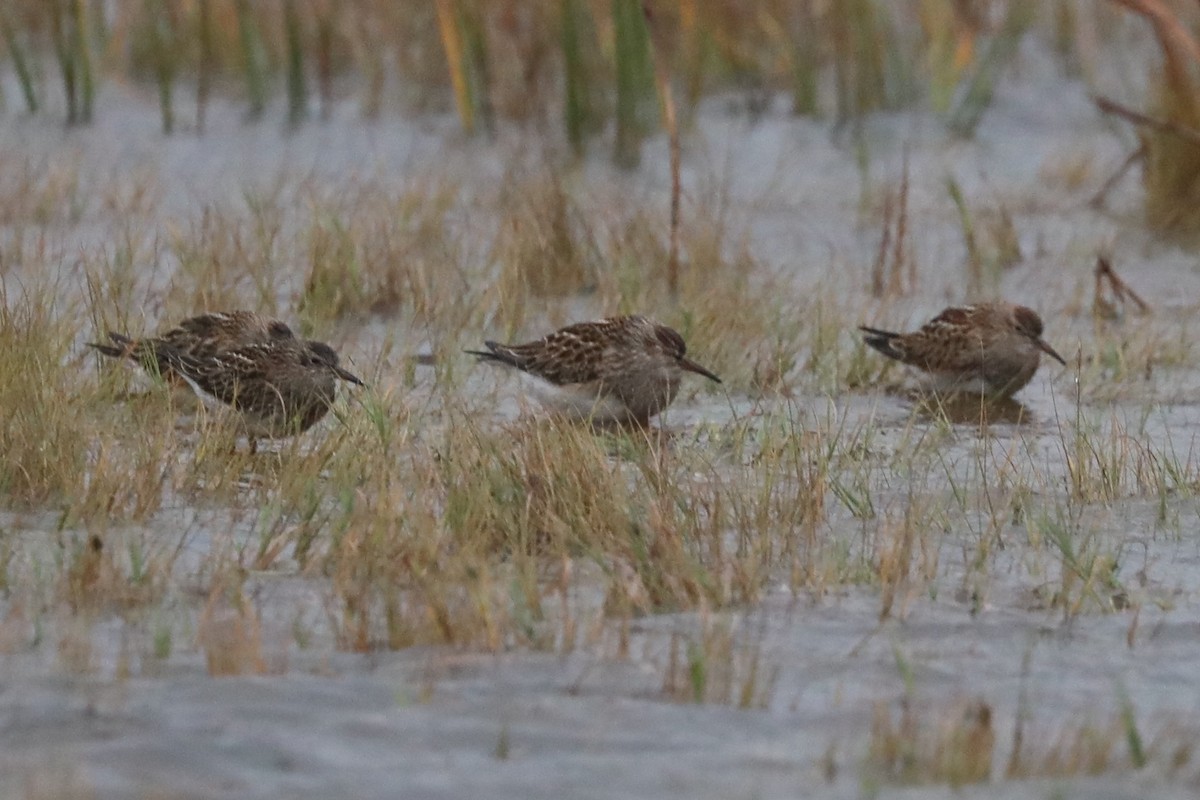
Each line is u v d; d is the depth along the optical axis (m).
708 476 12.04
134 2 25.39
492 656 8.88
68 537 10.52
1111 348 16.28
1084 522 11.60
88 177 20.78
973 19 25.03
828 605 9.92
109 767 7.42
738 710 8.34
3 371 12.54
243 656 8.62
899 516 11.55
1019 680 8.91
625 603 9.48
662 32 24.34
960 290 18.38
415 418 13.36
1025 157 23.38
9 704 8.03
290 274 17.41
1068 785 7.57
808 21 25.31
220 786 7.30
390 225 18.69
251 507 11.33
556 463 11.29
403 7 25.23
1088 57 25.83
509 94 23.84
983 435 13.82
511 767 7.61
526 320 16.41
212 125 23.41
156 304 16.17
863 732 8.12
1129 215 20.97
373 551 9.95
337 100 24.72
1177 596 10.27
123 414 12.95
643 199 20.53
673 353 14.16
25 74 23.11
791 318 16.73
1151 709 8.55
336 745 7.77
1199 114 20.47
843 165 22.81
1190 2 22.83
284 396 13.36
